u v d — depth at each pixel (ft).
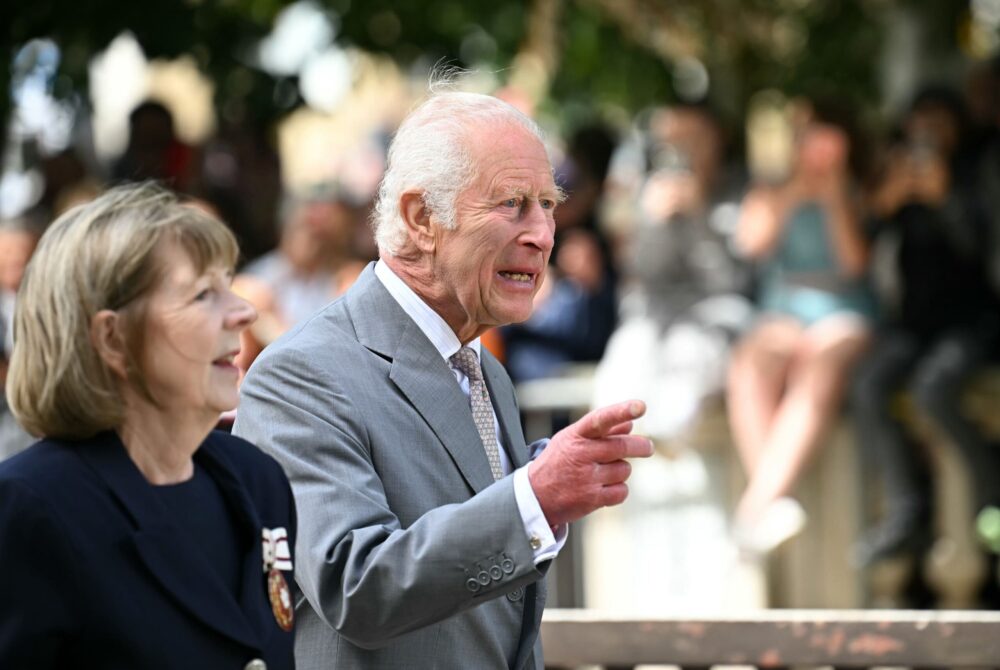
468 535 20.27
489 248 22.33
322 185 59.67
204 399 18.62
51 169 55.16
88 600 17.53
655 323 52.70
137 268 18.20
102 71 65.82
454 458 22.43
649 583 53.11
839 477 51.70
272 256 59.93
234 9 60.64
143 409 18.62
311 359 22.24
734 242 52.54
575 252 56.44
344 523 20.97
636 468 53.36
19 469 17.85
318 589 20.88
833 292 50.98
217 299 18.80
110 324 18.22
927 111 53.26
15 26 53.88
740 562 51.16
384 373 22.53
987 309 52.31
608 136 58.54
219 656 18.15
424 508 21.98
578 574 52.80
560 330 55.57
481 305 22.67
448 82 24.98
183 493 18.83
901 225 52.49
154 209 18.62
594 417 20.18
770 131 89.04
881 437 51.75
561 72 78.28
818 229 50.93
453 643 22.00
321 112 64.39
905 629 27.43
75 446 18.28
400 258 23.03
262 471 20.01
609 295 56.75
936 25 70.08
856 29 77.41
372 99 105.81
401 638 21.88
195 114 83.30
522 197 22.56
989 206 52.19
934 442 51.93
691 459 52.54
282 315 55.77
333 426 21.76
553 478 20.27
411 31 65.36
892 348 51.80
